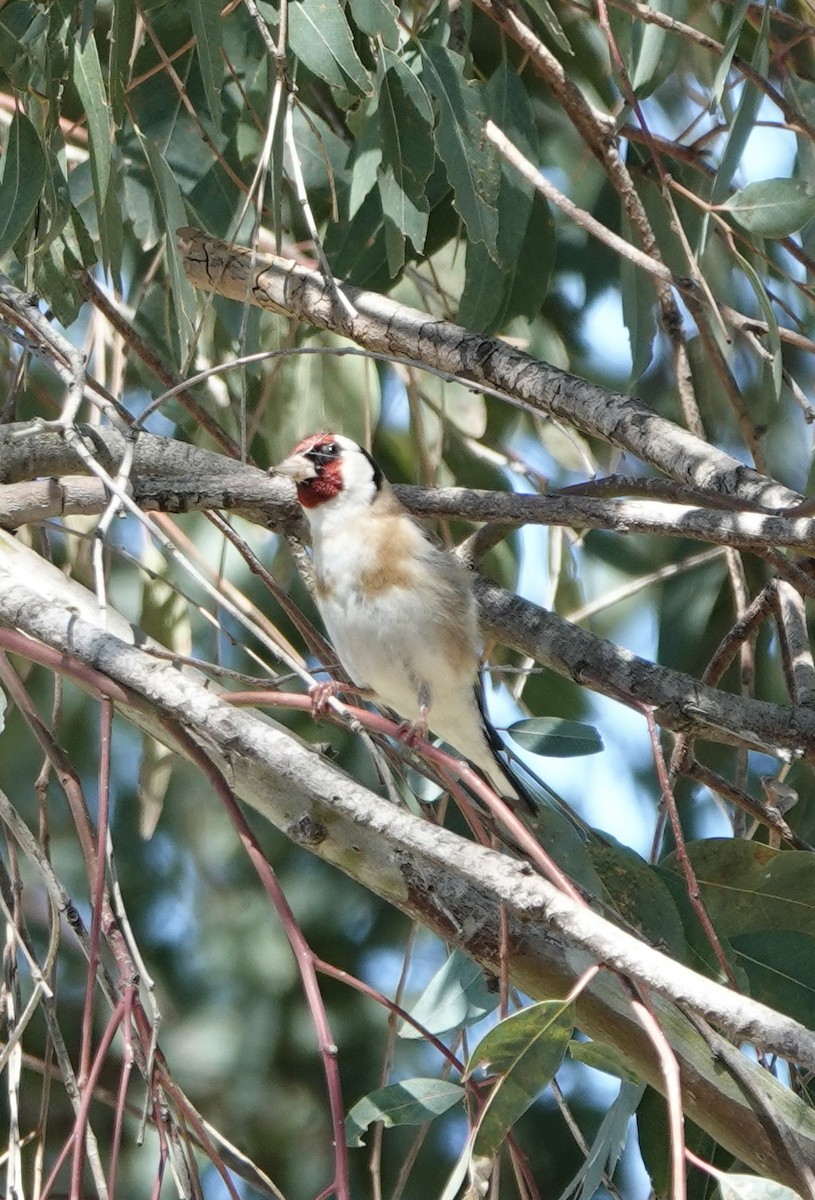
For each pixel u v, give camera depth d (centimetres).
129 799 1072
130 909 1077
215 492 753
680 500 696
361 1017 1067
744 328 823
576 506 693
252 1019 1066
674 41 824
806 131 804
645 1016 449
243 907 1088
